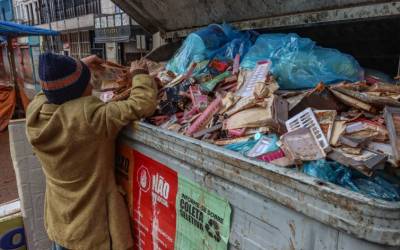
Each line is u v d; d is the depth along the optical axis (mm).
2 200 4547
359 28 1992
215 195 1167
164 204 1440
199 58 2131
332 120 1128
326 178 930
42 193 2383
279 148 1082
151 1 2967
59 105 1601
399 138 956
